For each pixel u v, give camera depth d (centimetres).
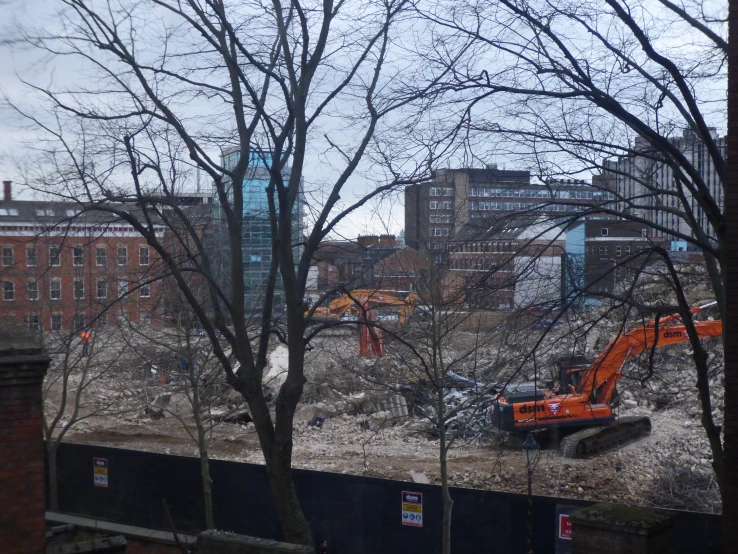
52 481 1953
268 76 1116
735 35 730
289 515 1077
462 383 1636
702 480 2025
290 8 1093
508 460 2316
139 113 1065
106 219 1398
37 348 793
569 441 2302
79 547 1025
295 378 1082
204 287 1576
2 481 764
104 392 3419
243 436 2877
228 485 1806
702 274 1091
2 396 766
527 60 934
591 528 838
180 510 1853
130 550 1769
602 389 2367
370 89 1104
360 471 2327
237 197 1107
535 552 1488
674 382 2752
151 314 1712
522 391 2347
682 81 847
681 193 944
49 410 3169
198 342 1623
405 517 1617
